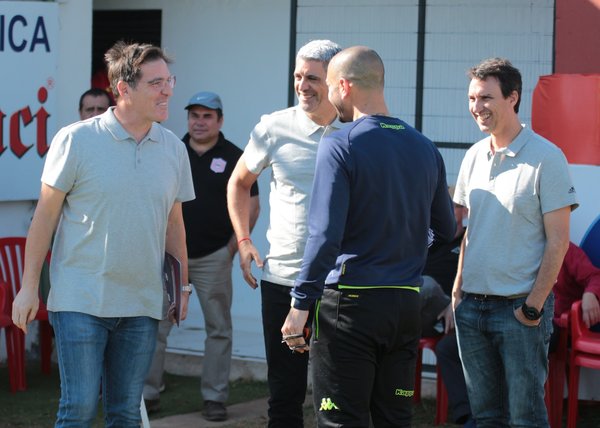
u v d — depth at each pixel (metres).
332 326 4.62
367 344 4.61
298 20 9.20
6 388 8.02
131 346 4.90
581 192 6.82
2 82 8.32
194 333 9.40
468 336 5.52
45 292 8.24
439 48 8.67
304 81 5.55
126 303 4.84
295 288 4.55
